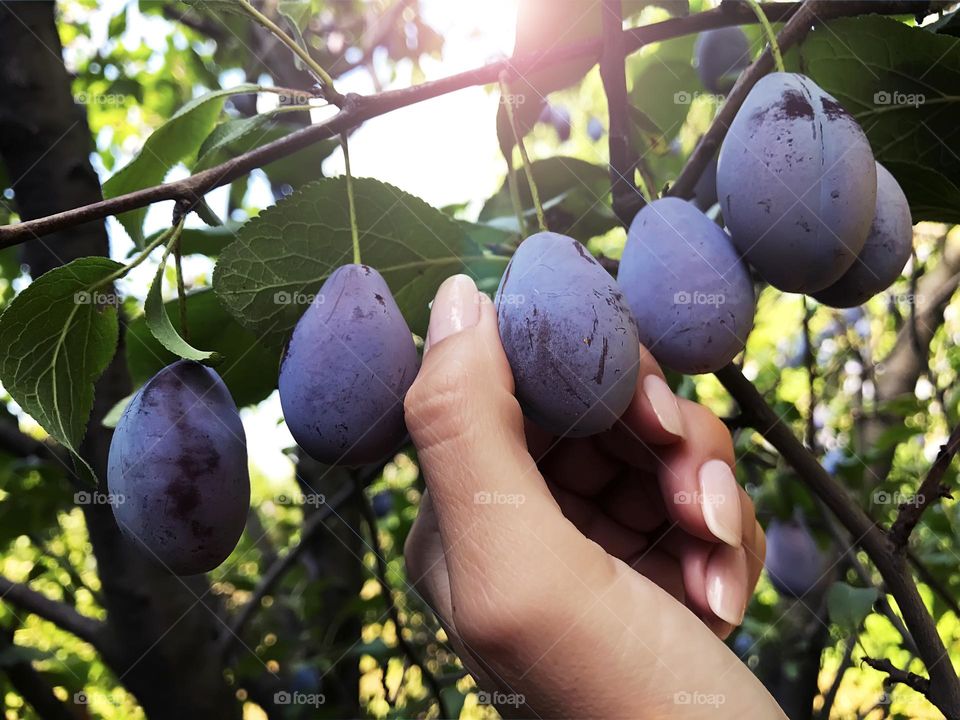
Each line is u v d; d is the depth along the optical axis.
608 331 0.12
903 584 0.15
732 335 0.14
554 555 0.12
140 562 0.23
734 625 0.17
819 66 0.17
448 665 0.36
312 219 0.15
